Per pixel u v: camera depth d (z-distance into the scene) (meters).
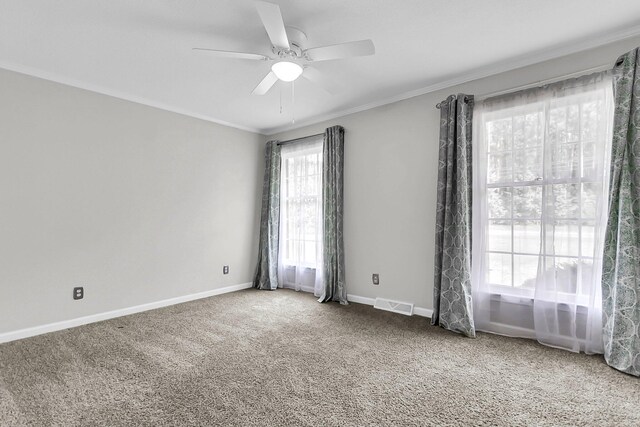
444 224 2.99
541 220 2.55
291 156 4.55
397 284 3.50
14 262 2.72
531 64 2.68
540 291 2.55
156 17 2.09
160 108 3.70
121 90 3.30
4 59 2.64
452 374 2.09
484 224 2.85
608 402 1.76
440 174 3.02
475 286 2.88
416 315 3.33
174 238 3.83
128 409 1.72
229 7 1.99
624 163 2.14
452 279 2.92
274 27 1.83
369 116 3.76
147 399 1.81
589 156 2.37
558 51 2.53
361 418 1.64
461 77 3.02
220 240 4.32
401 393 1.87
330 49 2.05
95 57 2.62
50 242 2.91
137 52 2.54
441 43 2.44
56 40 2.36
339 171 3.91
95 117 3.20
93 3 1.94
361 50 2.04
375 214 3.69
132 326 3.03
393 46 2.48
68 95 3.02
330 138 3.97
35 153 2.84
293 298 4.06
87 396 1.84
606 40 2.34
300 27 2.20
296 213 4.50
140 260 3.53
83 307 3.11
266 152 4.79
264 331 2.89
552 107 2.52
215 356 2.37
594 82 2.35
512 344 2.57
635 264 2.07
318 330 2.91
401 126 3.48
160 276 3.70
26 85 2.79
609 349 2.17
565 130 2.46
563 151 2.46
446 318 2.94
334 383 1.99
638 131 2.09
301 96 3.49
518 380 2.01
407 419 1.63
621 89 2.16
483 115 2.87
